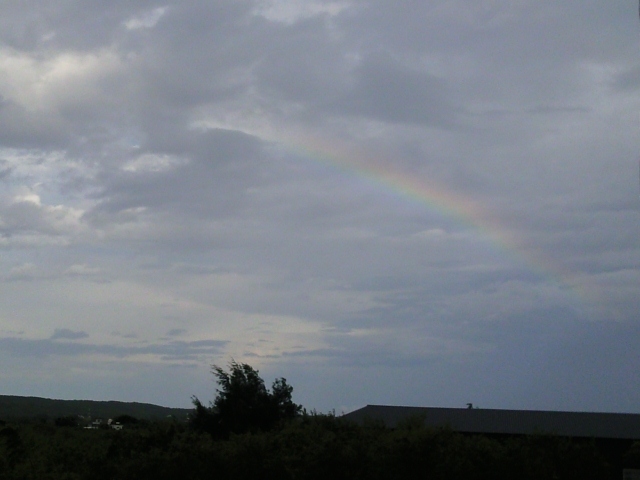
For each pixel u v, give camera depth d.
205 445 19.22
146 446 20.55
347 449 18.98
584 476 21.00
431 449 19.30
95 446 20.53
